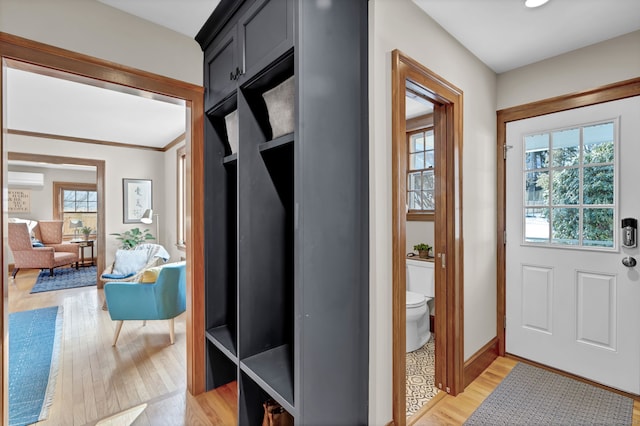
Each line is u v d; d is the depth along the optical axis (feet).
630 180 6.53
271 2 4.51
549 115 7.58
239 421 5.12
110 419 6.03
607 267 6.81
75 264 23.80
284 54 4.25
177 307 9.82
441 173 6.73
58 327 11.00
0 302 4.69
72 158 15.52
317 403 4.07
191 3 5.67
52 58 5.14
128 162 17.21
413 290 10.44
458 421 5.80
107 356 8.76
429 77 5.84
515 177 8.14
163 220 18.31
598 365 6.91
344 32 4.50
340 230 4.41
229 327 7.00
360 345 4.68
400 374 5.09
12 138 14.03
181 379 7.50
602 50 6.79
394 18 5.16
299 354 3.91
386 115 5.01
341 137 4.43
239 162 5.16
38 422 5.94
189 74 6.67
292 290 5.71
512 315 8.22
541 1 5.47
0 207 4.70
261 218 5.36
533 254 7.87
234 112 6.25
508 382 7.09
